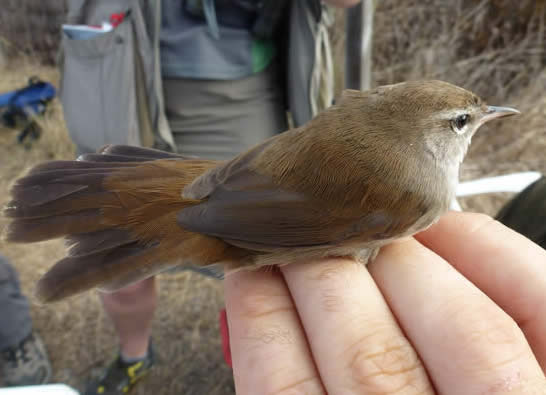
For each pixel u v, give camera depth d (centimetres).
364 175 11
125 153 14
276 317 9
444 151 12
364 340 8
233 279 10
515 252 9
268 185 12
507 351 7
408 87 12
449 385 8
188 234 12
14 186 13
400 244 10
